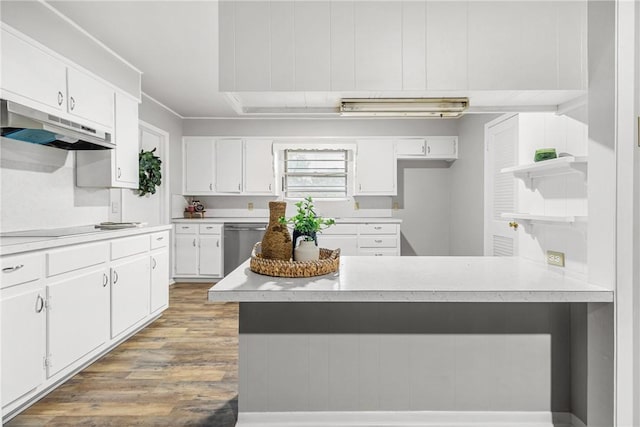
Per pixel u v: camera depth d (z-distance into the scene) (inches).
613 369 64.4
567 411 76.9
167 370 107.3
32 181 115.6
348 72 75.6
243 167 229.3
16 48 95.3
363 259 92.9
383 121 227.5
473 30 75.7
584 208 73.3
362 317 76.6
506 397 76.9
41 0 103.7
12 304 79.7
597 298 63.4
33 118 94.8
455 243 229.5
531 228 91.3
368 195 230.2
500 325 76.7
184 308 169.9
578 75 75.4
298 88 75.4
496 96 79.1
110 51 137.3
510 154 158.4
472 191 201.8
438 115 87.0
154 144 202.7
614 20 62.6
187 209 230.2
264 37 75.4
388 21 75.7
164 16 114.8
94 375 104.0
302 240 75.2
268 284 65.1
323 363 76.7
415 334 76.6
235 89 75.3
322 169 238.2
